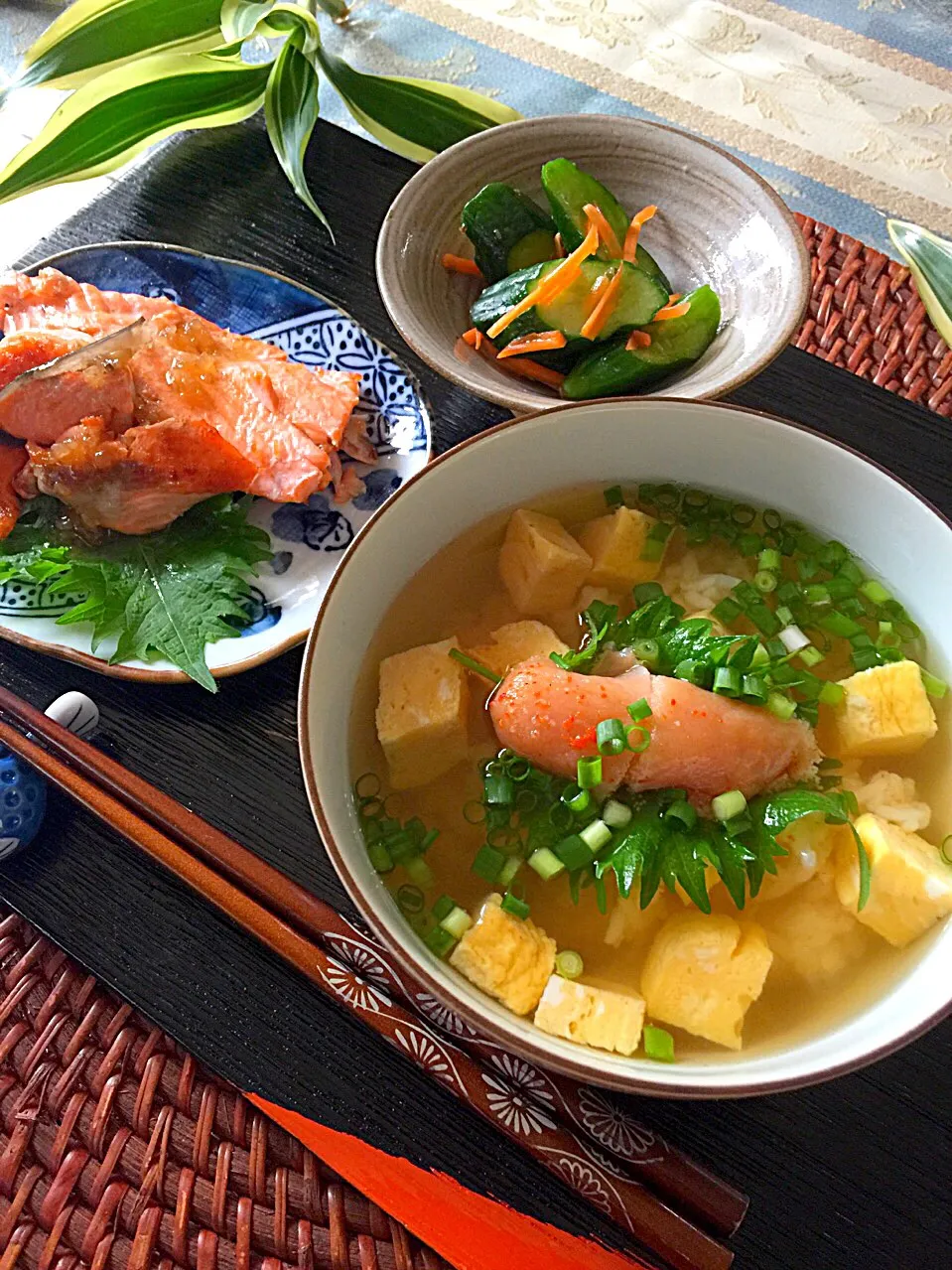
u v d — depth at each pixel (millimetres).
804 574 221
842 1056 159
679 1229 181
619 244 294
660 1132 193
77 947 217
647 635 212
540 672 201
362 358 301
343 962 208
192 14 352
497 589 230
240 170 337
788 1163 192
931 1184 190
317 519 286
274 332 310
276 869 226
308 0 387
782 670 206
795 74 372
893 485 200
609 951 195
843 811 190
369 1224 190
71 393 277
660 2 390
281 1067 203
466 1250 185
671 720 192
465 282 310
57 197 367
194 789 238
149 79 331
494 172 305
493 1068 197
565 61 382
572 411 207
